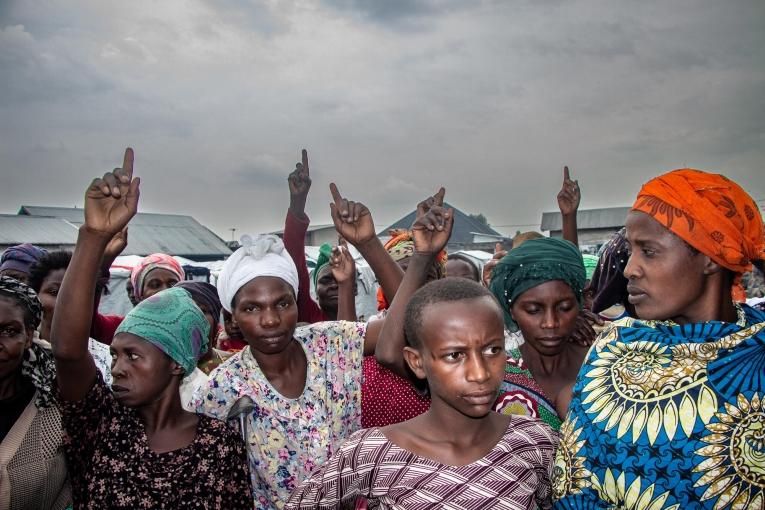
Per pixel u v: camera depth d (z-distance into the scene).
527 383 2.81
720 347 1.72
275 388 2.95
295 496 2.22
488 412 2.11
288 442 2.86
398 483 2.08
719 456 1.65
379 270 3.13
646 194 1.87
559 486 1.94
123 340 2.59
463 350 2.02
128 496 2.49
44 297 3.72
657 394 1.75
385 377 3.01
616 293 2.87
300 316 4.35
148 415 2.64
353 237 3.09
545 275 2.76
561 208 4.32
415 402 2.97
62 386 2.53
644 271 1.86
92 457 2.57
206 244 44.25
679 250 1.80
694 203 1.76
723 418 1.66
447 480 2.05
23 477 2.56
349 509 2.21
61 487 2.73
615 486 1.78
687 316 1.90
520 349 3.08
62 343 2.40
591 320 3.35
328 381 2.98
